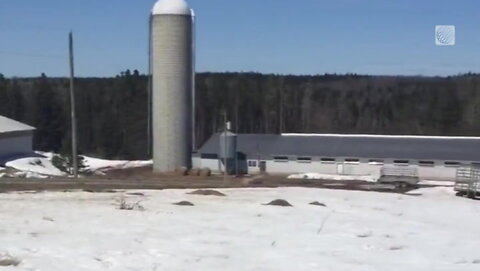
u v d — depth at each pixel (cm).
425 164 6191
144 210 2403
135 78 13075
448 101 12481
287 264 1434
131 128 12100
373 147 6481
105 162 7819
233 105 13262
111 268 1306
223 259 1465
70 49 5266
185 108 6381
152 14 6400
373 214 2708
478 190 4266
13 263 1290
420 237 1995
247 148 6631
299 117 13750
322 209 2766
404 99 13325
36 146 11400
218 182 4878
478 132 12050
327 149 6506
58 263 1319
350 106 13725
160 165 6391
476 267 1477
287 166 6506
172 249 1570
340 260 1509
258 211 2536
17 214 2156
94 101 12631
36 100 11775
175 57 6325
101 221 2045
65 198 2853
